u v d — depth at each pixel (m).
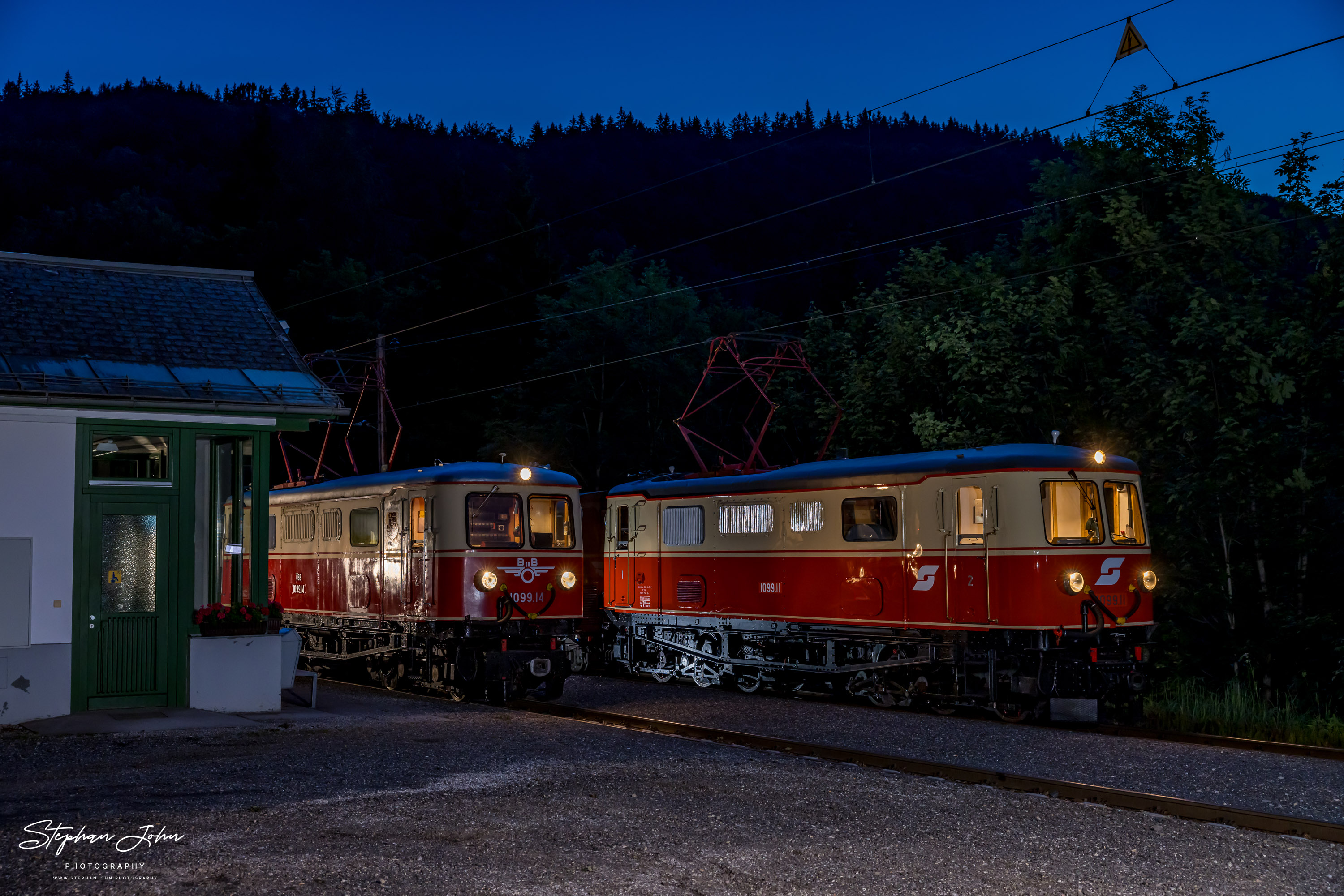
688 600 20.08
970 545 15.53
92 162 125.56
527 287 56.62
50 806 8.75
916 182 183.50
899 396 25.03
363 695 17.36
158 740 11.98
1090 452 15.77
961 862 7.75
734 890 6.99
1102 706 15.92
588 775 10.42
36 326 14.59
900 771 11.41
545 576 17.72
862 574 16.95
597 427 46.31
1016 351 23.05
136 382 14.09
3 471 13.34
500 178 184.38
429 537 17.30
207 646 14.31
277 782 9.78
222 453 18.14
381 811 8.73
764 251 147.00
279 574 21.84
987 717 16.42
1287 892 7.31
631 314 46.72
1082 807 9.57
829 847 8.04
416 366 56.88
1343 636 19.86
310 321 62.59
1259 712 16.20
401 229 110.88
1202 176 23.11
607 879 7.12
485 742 12.30
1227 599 20.88
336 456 57.31
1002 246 29.80
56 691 13.42
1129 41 13.56
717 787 10.02
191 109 191.12
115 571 14.02
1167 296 22.98
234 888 6.72
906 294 26.97
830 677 18.44
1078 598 14.98
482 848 7.76
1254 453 20.33
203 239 71.75
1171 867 7.77
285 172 92.81
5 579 13.17
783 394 31.59
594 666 23.27
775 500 18.47
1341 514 21.48
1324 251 20.98
